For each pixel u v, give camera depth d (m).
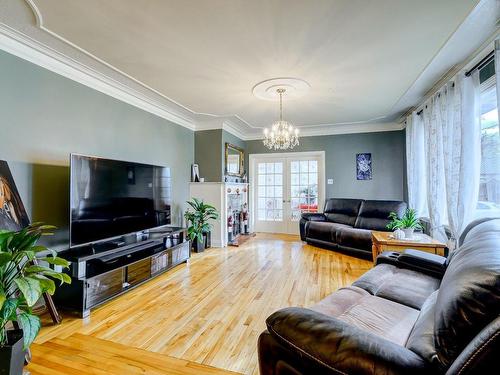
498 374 0.67
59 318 2.14
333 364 0.88
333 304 1.54
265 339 1.10
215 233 4.93
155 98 3.70
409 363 0.82
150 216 3.43
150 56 2.52
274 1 1.78
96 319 2.20
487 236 1.29
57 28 2.08
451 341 0.81
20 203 2.07
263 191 6.39
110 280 2.45
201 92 3.46
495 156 2.53
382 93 3.51
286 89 3.33
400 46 2.36
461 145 2.65
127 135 3.53
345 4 1.82
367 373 0.82
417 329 1.07
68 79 2.74
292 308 1.16
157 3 1.79
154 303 2.50
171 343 1.87
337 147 5.65
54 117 2.61
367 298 1.62
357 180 5.51
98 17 1.94
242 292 2.75
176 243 3.61
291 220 6.16
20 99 2.32
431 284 1.83
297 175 6.13
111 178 2.82
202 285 2.95
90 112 2.99
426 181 3.79
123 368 1.61
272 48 2.38
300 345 0.96
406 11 1.89
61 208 2.66
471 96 2.61
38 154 2.46
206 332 2.01
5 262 1.34
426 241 3.03
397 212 4.38
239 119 4.87
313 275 3.27
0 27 2.08
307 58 2.55
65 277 1.58
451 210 2.89
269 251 4.51
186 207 4.93
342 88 3.32
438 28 2.10
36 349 1.79
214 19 1.96
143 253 3.04
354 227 4.75
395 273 2.07
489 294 0.78
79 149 2.86
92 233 2.57
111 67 2.75
